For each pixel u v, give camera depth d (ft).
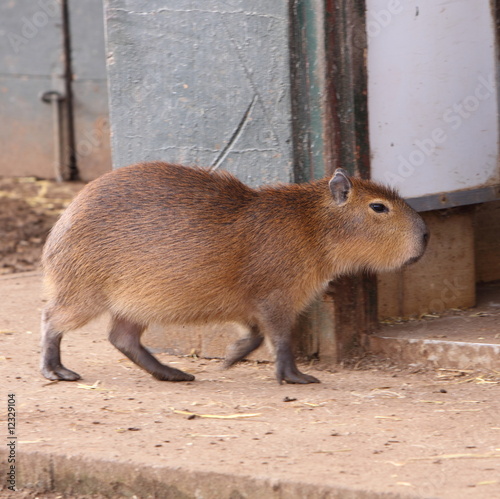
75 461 27.55
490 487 24.08
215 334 41.73
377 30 39.78
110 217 36.04
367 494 24.03
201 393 35.35
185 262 35.65
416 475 25.13
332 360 39.70
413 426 29.96
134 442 28.78
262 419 31.30
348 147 38.86
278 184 38.14
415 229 37.22
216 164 40.83
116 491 27.04
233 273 36.11
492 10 44.68
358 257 37.47
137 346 37.70
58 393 35.29
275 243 36.29
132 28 41.93
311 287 37.24
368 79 39.55
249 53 39.19
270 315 36.60
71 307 36.86
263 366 40.45
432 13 42.01
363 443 28.19
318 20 37.70
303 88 38.52
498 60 45.14
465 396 33.99
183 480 26.11
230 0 39.24
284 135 38.86
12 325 47.39
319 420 30.99
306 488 24.68
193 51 40.57
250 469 25.94
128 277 36.01
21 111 98.68
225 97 40.11
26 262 64.80
